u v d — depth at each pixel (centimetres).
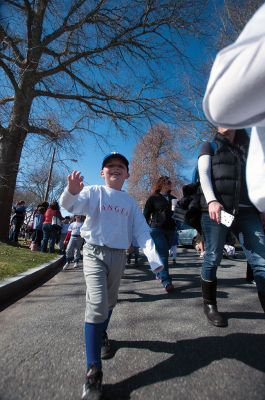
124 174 266
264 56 94
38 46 1030
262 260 258
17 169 1096
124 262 252
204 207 308
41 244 1159
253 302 385
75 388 195
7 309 384
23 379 205
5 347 259
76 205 240
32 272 573
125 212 251
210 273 308
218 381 198
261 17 97
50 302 416
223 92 104
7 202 1096
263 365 219
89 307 216
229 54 101
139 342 264
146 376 207
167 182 525
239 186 281
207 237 307
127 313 352
